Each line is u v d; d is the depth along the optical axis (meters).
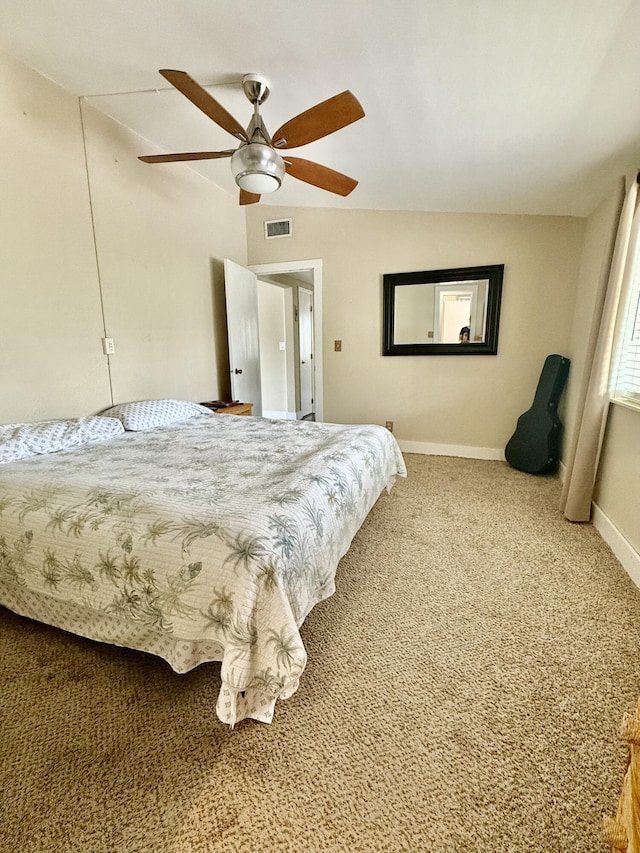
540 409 3.41
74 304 2.49
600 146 2.04
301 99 2.13
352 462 1.83
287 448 2.02
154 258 3.10
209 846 0.89
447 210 3.58
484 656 1.45
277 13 1.54
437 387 3.96
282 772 1.05
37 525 1.37
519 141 2.16
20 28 1.85
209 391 3.82
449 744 1.13
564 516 2.61
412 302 3.89
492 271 3.55
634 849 0.55
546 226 3.38
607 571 1.99
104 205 2.65
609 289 2.19
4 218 2.09
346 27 1.55
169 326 3.29
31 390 2.27
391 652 1.48
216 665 1.43
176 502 1.32
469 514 2.65
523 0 1.29
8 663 1.44
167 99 2.42
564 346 3.48
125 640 1.37
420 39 1.54
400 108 2.01
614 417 2.28
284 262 4.23
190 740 1.14
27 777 1.04
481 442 3.89
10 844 0.90
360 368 4.20
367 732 1.17
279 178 2.15
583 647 1.49
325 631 1.59
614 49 1.40
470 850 0.89
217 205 3.82
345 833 0.92
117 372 2.82
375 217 3.87
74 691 1.31
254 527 1.16
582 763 1.07
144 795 1.00
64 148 2.37
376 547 2.24
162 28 1.76
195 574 1.12
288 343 5.99
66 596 1.33
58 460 1.83
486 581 1.92
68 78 2.25
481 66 1.62
